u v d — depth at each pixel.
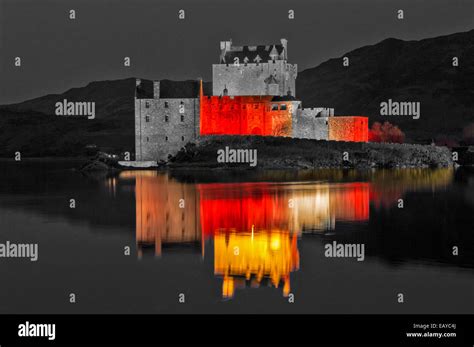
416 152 173.50
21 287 57.62
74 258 67.25
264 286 57.19
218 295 54.50
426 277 58.91
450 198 104.94
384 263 63.56
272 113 170.38
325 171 151.25
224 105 172.62
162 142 171.75
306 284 57.31
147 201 104.44
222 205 98.56
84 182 139.25
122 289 56.62
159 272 61.59
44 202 106.62
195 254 68.12
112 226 84.00
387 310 51.00
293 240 73.81
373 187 119.25
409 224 82.94
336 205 97.69
